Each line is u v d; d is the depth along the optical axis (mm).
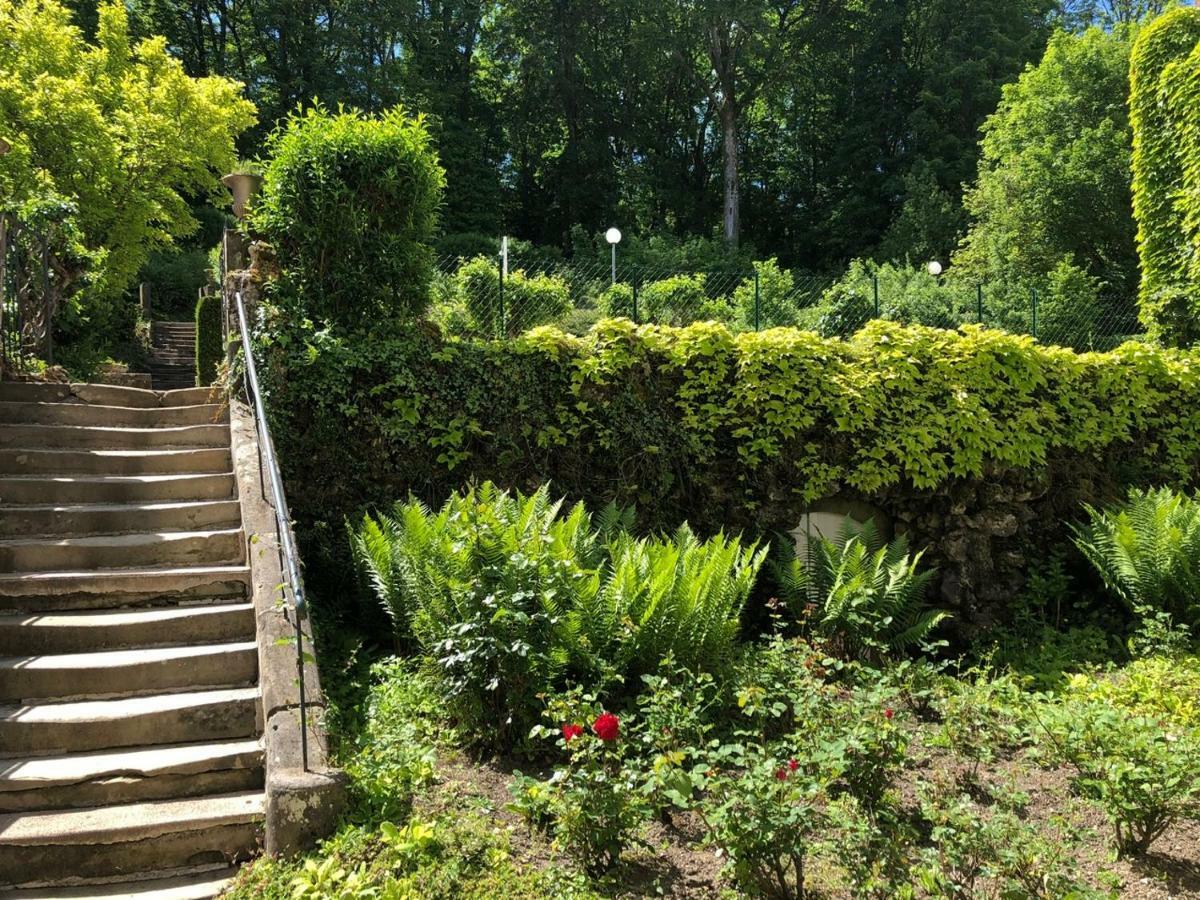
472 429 6805
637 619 4684
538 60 32312
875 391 7977
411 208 7012
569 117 33719
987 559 7992
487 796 3744
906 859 3355
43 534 5094
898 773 4270
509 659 4059
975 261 22469
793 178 37656
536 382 7160
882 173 32781
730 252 28734
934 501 8078
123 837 3350
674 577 4855
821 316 12297
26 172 12656
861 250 31719
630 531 6773
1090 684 5703
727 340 7770
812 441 7832
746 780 3021
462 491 6805
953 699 4824
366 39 31656
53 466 5602
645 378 7531
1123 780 3469
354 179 6805
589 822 3184
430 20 32719
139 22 28641
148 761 3686
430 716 4438
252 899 3080
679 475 7508
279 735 3709
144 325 16469
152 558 5023
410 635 5047
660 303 11734
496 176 33094
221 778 3746
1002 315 13789
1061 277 16734
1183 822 3887
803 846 3033
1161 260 10984
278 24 29531
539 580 4297
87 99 14438
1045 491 8375
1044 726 4316
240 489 5508
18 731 3758
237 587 4918
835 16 34719
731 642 5484
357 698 4629
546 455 7125
